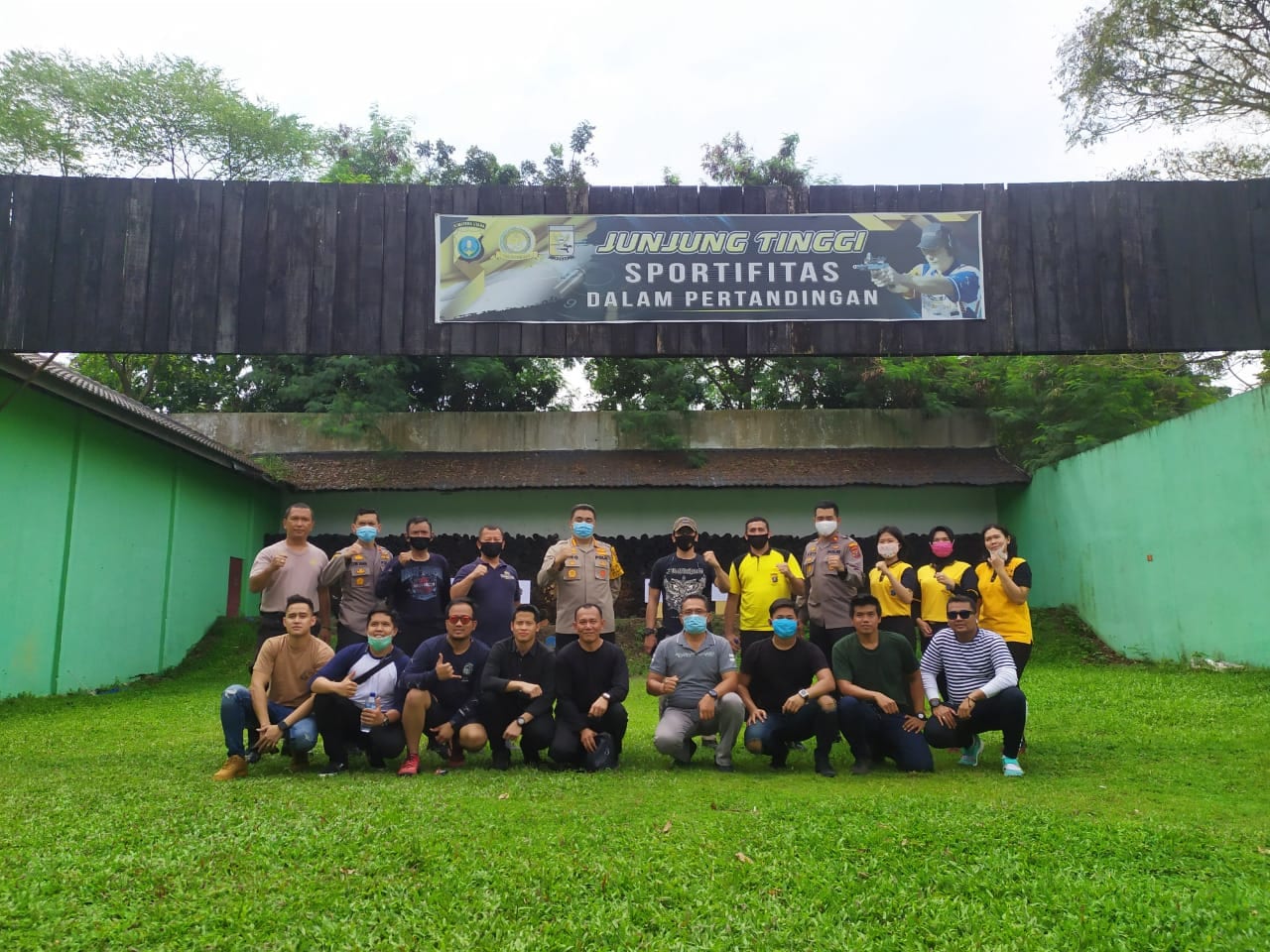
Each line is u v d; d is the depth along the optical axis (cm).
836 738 654
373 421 1975
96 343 843
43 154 2353
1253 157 1752
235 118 2516
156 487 1488
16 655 1142
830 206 877
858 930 334
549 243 874
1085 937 324
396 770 641
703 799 527
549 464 1923
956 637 667
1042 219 873
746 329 862
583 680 656
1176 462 1372
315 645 650
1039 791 561
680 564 780
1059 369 1875
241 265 865
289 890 365
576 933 328
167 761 671
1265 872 393
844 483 1819
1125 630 1504
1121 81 1736
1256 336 853
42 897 354
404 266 873
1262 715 863
